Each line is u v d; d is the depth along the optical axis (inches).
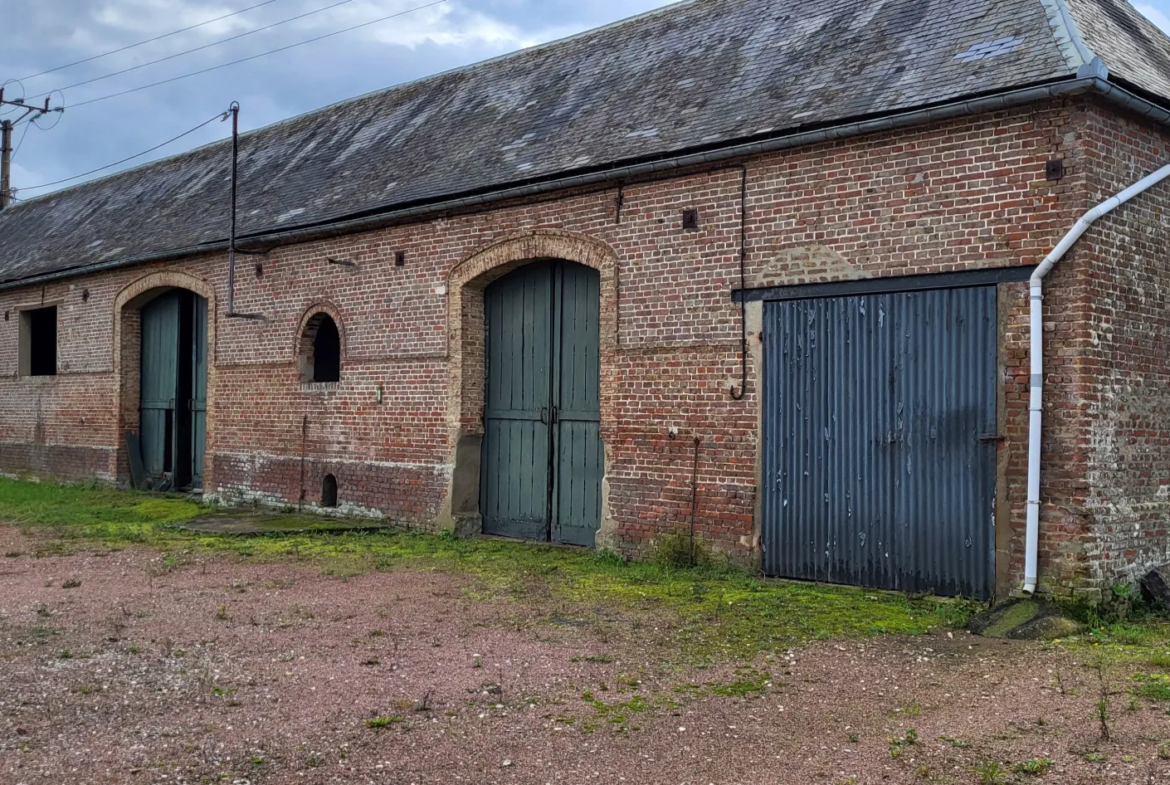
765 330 362.0
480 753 176.6
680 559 379.6
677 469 386.9
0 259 855.1
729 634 270.5
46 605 301.9
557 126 469.4
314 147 649.6
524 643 259.3
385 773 166.7
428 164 513.3
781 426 357.7
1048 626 270.8
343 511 523.8
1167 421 324.2
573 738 185.0
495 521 476.4
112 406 687.7
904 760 173.8
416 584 344.8
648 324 396.5
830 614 295.7
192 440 655.1
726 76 421.4
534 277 461.7
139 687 215.6
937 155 320.8
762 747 181.0
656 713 200.5
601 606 307.9
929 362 323.0
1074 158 294.0
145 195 784.3
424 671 230.4
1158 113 311.0
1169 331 327.3
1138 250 314.3
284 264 559.8
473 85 584.1
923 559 323.0
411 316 491.8
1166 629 280.1
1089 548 290.0
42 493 644.1
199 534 465.1
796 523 353.1
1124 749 176.4
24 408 770.8
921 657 247.8
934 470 321.1
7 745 178.5
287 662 237.8
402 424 495.8
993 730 189.2
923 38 362.3
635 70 479.5
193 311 656.4
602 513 411.2
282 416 559.2
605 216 410.6
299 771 167.3
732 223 370.6
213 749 177.3
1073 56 298.0
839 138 340.5
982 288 311.9
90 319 707.4
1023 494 301.6
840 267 342.0
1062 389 294.8
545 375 457.4
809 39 410.6
